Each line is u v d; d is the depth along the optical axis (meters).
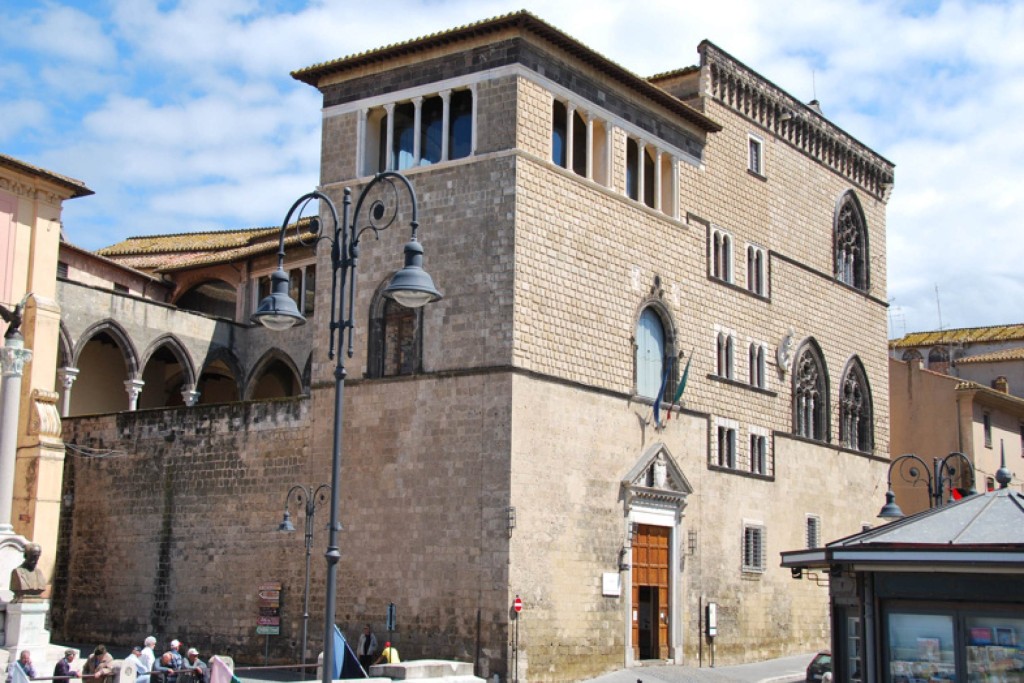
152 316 67.88
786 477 65.69
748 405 63.22
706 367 60.16
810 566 25.31
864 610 23.94
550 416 49.56
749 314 64.38
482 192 50.16
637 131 57.22
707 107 62.91
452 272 50.38
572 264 51.91
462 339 49.56
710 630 57.44
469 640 46.62
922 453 85.38
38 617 39.81
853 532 71.25
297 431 53.16
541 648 47.38
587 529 50.69
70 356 62.81
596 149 55.34
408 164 53.47
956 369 102.56
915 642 23.36
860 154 77.06
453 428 48.94
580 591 49.81
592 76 54.31
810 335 69.88
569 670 48.59
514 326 48.38
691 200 60.69
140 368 66.75
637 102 57.19
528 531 47.59
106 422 59.78
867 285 76.69
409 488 49.56
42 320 54.47
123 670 35.06
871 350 76.12
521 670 46.25
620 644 51.59
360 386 51.84
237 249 79.69
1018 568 21.61
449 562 47.84
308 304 72.00
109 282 74.00
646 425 55.12
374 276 52.53
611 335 53.72
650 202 58.88
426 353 50.47
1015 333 105.81
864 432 74.69
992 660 22.39
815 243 71.75
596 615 50.47
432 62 52.53
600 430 52.25
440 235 51.00
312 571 51.19
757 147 67.44
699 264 60.66
